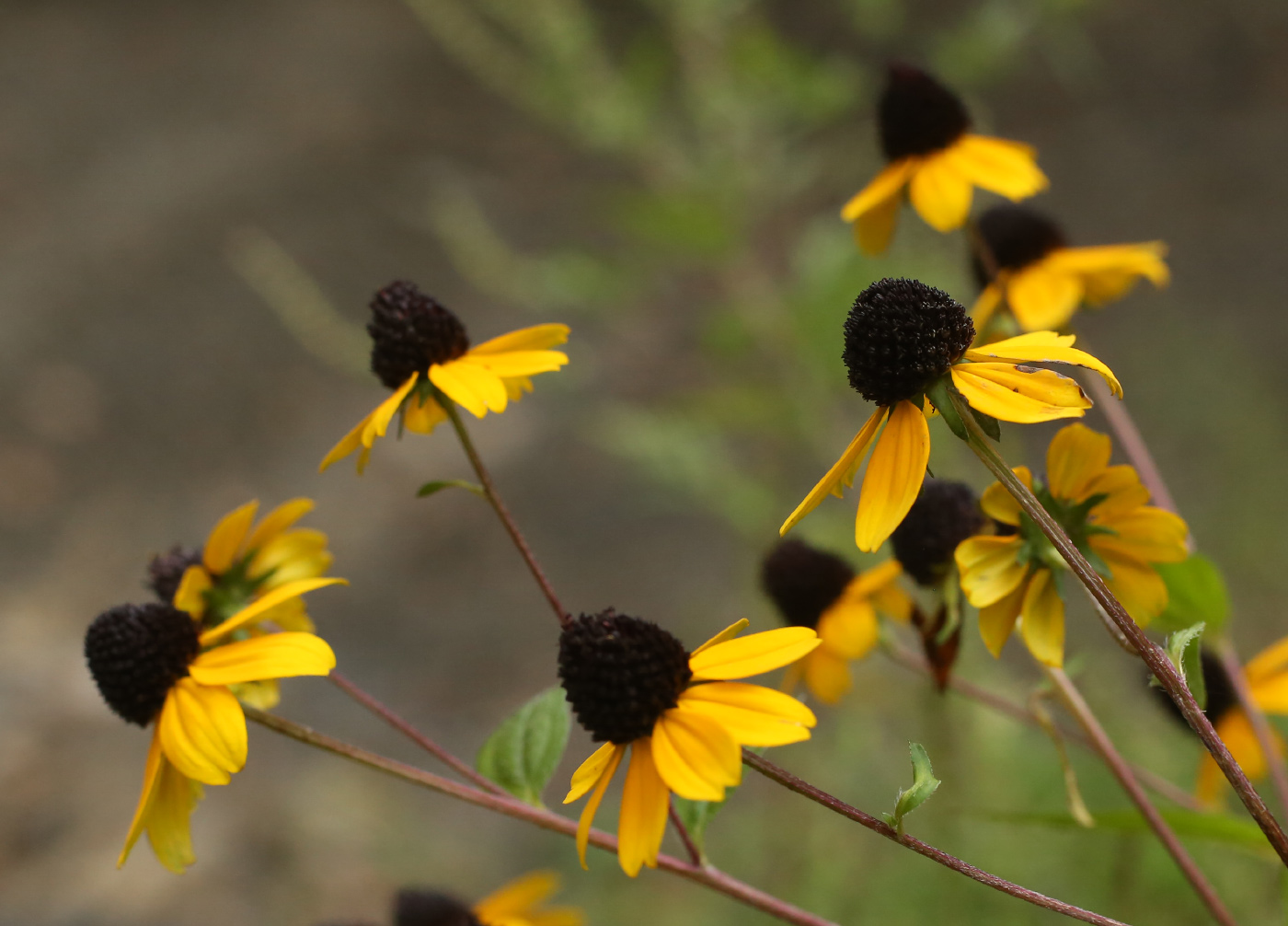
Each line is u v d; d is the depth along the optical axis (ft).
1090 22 7.70
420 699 5.05
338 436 6.68
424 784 1.58
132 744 4.95
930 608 1.71
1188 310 5.62
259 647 1.57
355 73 9.93
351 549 5.97
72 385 7.25
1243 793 1.43
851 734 3.11
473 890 4.02
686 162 3.54
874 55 5.69
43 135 9.85
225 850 4.40
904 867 2.69
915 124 1.77
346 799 4.51
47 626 5.59
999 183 1.75
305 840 4.35
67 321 7.79
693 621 4.96
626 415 3.63
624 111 3.47
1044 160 6.88
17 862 4.44
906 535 1.62
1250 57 7.22
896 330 1.49
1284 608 4.04
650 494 5.57
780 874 3.12
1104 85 7.28
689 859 1.60
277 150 9.05
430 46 10.05
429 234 7.81
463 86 9.32
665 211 3.32
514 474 6.17
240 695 1.65
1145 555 1.53
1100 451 1.53
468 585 5.61
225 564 1.67
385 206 8.15
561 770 4.32
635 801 1.48
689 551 5.45
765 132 3.68
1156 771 2.58
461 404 1.61
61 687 5.24
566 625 1.51
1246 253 5.90
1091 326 5.71
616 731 1.49
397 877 4.14
